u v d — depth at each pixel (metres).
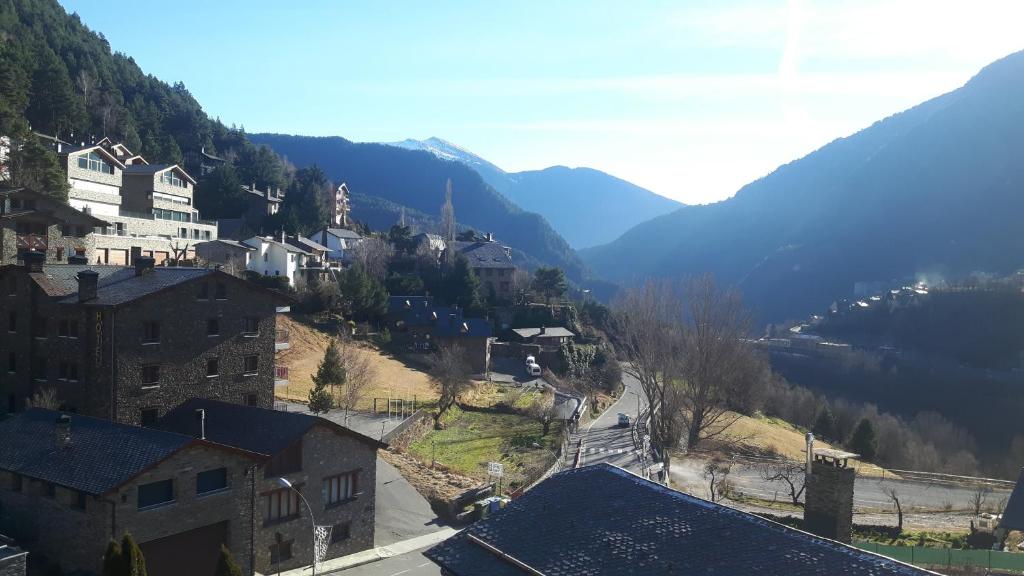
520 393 93.25
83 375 43.25
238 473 33.62
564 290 142.88
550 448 67.75
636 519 20.28
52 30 157.12
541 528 20.56
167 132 164.25
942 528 49.28
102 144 115.69
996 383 123.31
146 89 175.88
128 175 97.75
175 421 42.12
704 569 17.33
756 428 86.94
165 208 100.62
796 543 18.09
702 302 79.50
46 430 34.59
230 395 49.12
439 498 47.69
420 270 132.00
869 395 125.69
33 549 31.02
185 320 46.25
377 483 49.91
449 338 103.19
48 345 44.72
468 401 84.19
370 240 136.25
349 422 64.19
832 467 28.67
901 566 16.67
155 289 44.50
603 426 84.75
